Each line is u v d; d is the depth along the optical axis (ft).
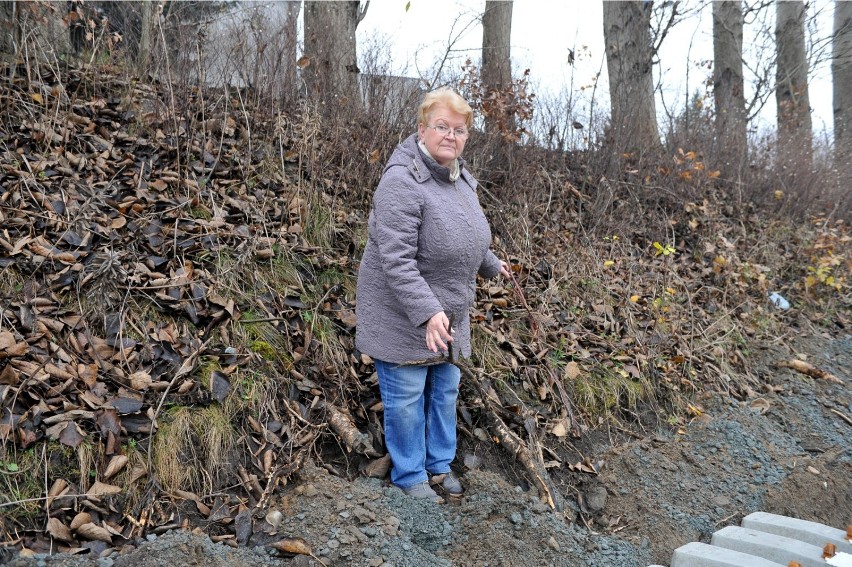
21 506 8.16
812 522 11.04
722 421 13.83
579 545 9.68
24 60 14.92
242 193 14.24
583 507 11.21
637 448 12.60
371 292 9.55
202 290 11.42
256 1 18.57
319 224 14.34
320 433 10.53
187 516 8.92
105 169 13.33
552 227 18.13
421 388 9.86
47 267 10.73
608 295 16.40
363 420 11.21
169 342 10.53
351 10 20.29
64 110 14.39
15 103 13.84
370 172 15.71
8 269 10.43
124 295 10.85
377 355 9.55
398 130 16.30
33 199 11.84
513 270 15.67
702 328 16.69
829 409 15.34
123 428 9.21
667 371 14.71
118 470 8.86
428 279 9.34
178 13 16.38
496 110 17.35
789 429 14.39
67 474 8.67
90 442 8.91
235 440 9.93
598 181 20.34
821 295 20.77
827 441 14.05
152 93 15.81
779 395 15.69
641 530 10.71
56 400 9.09
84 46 17.33
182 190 13.60
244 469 9.65
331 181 15.53
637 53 23.82
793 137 26.18
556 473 11.78
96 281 10.61
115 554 8.03
